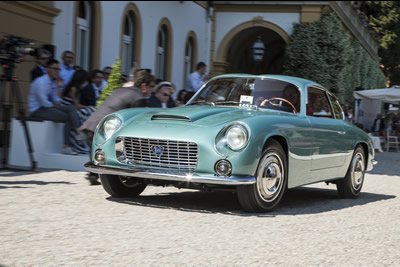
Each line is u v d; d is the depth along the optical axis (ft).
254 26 86.79
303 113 24.75
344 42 84.58
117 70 34.17
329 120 26.68
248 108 24.30
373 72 143.74
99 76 37.76
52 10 46.65
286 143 22.48
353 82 111.86
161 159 21.17
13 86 31.14
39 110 33.37
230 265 14.46
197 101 26.09
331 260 15.62
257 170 21.04
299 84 25.73
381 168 51.08
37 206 20.72
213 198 25.88
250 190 20.99
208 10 86.63
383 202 28.35
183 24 77.10
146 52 66.18
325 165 25.85
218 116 21.94
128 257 14.62
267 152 21.39
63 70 39.09
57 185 26.07
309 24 83.15
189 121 21.58
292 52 83.66
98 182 27.27
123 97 26.96
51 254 14.51
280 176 22.22
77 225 18.01
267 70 121.60
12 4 41.63
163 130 21.24
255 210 21.70
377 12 172.86
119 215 19.97
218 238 17.33
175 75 75.61
